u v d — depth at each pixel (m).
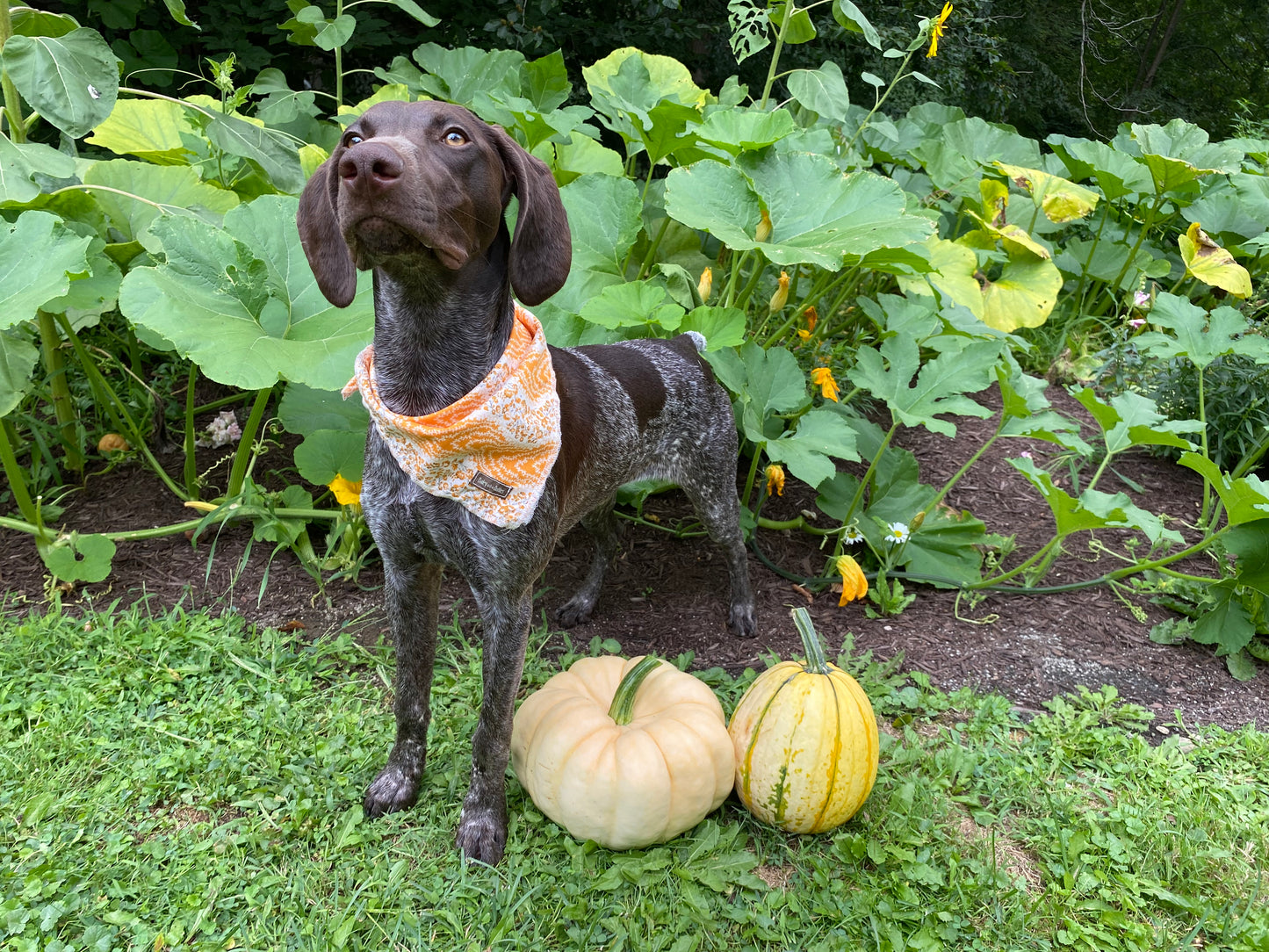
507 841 1.07
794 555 1.72
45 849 1.02
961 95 4.16
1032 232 2.46
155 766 1.14
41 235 1.28
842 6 1.74
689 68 3.78
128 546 1.58
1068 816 1.16
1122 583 1.68
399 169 0.77
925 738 1.29
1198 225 2.25
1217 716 1.39
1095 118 5.73
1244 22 6.46
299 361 1.27
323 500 1.69
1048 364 2.48
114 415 1.74
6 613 1.42
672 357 1.39
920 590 1.64
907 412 1.56
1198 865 1.10
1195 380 2.10
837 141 2.34
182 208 1.55
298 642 1.40
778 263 1.43
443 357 0.94
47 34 1.44
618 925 0.97
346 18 1.96
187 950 0.93
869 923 1.00
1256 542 1.43
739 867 1.04
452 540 1.00
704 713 1.09
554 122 1.76
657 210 2.05
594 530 1.48
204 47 3.08
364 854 1.05
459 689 1.30
